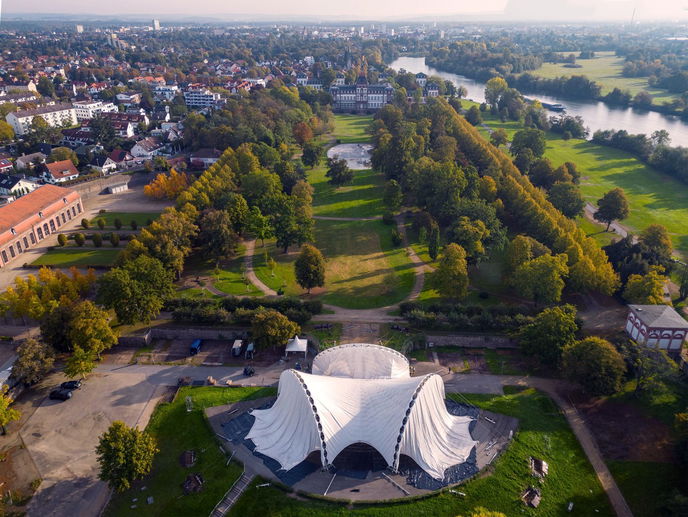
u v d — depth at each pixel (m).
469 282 142.75
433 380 85.12
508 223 178.62
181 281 142.62
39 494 78.44
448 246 128.75
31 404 97.44
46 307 117.38
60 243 166.88
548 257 123.44
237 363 109.94
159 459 84.12
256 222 160.75
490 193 179.75
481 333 117.44
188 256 158.50
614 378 92.81
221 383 102.94
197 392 99.44
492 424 91.00
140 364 109.44
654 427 91.38
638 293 122.44
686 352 110.50
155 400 98.44
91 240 172.25
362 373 96.56
